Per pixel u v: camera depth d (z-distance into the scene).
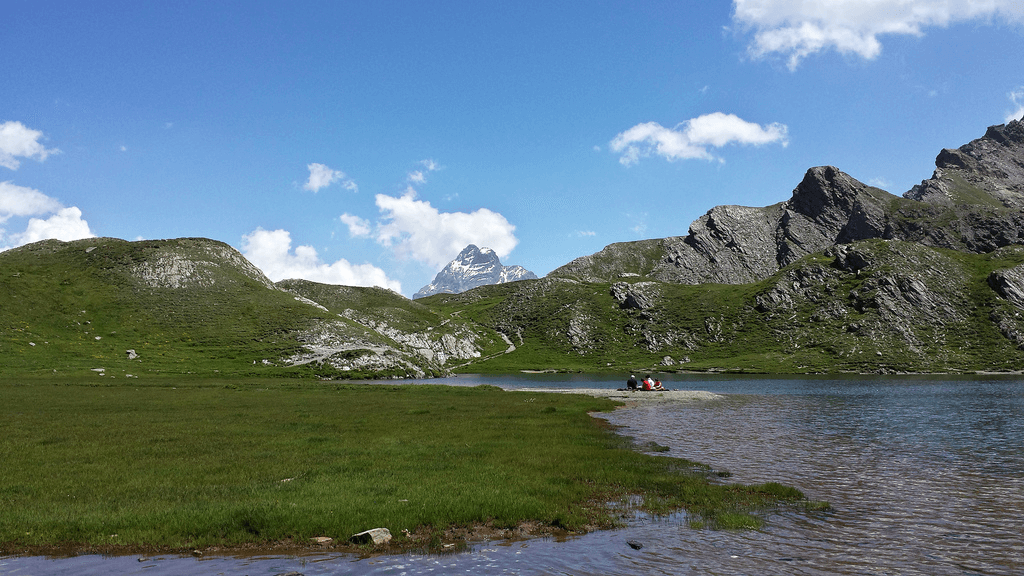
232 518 16.83
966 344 182.25
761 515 18.81
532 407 57.50
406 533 16.45
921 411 55.75
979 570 13.86
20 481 21.80
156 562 13.88
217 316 168.25
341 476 22.92
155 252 197.00
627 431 40.69
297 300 197.50
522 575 13.09
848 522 17.97
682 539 16.19
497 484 21.94
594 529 17.23
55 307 152.88
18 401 56.97
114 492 20.17
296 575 12.91
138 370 120.62
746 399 72.25
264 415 47.09
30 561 13.88
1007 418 49.12
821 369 171.62
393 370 151.75
